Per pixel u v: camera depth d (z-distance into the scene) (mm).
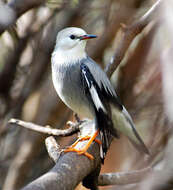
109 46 12820
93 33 13047
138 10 12156
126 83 12516
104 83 7617
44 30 12695
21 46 12344
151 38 11766
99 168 6664
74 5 12094
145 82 12250
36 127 7301
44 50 12641
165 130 9609
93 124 7434
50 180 4984
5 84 12797
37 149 12570
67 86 7883
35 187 4715
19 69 12961
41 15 12359
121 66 12672
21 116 12961
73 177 5488
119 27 12062
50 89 12664
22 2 7512
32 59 12766
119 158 11422
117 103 7457
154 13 7938
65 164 5664
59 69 7957
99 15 13039
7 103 13039
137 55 12289
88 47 12539
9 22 7449
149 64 12227
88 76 7539
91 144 7027
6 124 13039
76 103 7938
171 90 3004
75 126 7469
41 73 12758
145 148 7348
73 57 7953
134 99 12312
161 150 9352
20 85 13109
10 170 12711
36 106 12695
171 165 3807
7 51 13094
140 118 12039
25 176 12602
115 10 12414
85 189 8250
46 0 9750
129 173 7273
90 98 7707
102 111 7203
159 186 4352
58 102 12438
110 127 7016
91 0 12359
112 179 7219
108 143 7164
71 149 6379
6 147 13180
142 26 8094
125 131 7449
